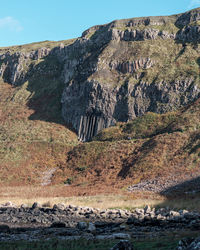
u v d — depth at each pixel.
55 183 73.25
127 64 101.19
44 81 130.38
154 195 44.69
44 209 34.78
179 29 112.44
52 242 18.64
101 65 104.62
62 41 162.75
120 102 95.06
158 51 104.56
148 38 109.88
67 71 123.06
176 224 22.52
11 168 82.25
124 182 60.44
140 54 103.06
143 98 92.50
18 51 153.00
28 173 79.81
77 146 89.31
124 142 80.94
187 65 96.00
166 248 15.27
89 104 98.44
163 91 90.12
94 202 40.94
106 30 123.62
